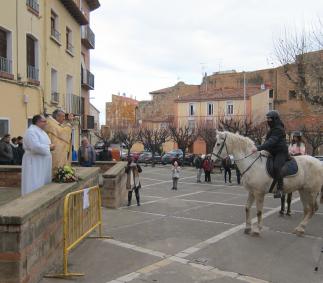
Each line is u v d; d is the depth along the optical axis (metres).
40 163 7.55
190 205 13.84
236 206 13.64
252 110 61.41
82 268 6.68
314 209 9.68
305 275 6.78
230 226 10.27
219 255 7.76
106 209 12.63
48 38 22.28
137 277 6.41
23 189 7.61
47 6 22.05
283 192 9.55
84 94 34.62
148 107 82.88
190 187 20.78
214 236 9.20
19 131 18.19
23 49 18.73
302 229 9.48
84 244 8.09
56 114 8.52
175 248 8.13
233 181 24.92
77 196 7.25
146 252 7.77
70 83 27.94
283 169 9.16
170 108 78.75
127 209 12.83
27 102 18.84
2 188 12.67
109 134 63.19
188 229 9.87
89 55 37.25
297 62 21.72
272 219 11.38
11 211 5.11
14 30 17.88
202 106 66.88
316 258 7.70
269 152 9.40
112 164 17.61
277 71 64.81
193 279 6.44
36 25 20.39
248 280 6.48
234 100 63.34
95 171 9.71
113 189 12.86
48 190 6.59
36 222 5.49
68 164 8.40
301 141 12.34
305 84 21.33
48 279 5.98
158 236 9.09
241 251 8.06
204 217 11.49
